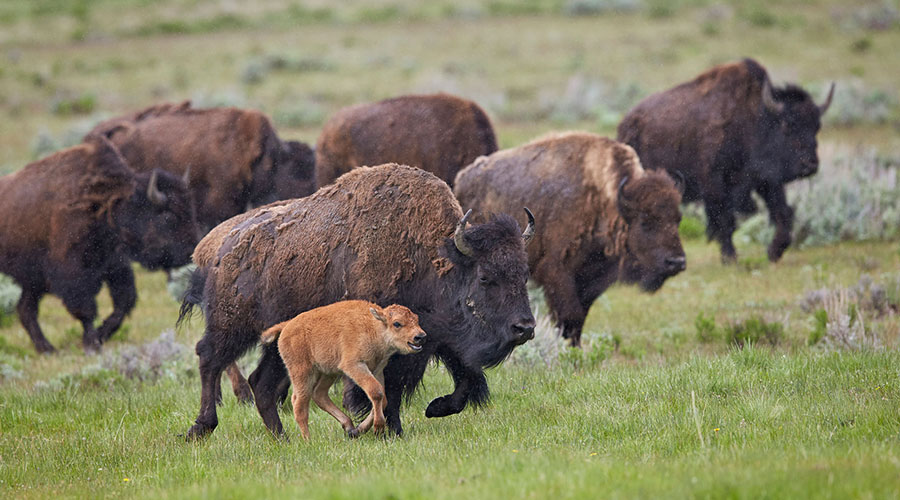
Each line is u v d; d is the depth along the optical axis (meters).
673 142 57.12
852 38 141.25
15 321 54.75
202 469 22.69
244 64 143.38
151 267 48.62
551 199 37.91
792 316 42.28
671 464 19.14
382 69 138.62
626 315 46.12
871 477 16.28
